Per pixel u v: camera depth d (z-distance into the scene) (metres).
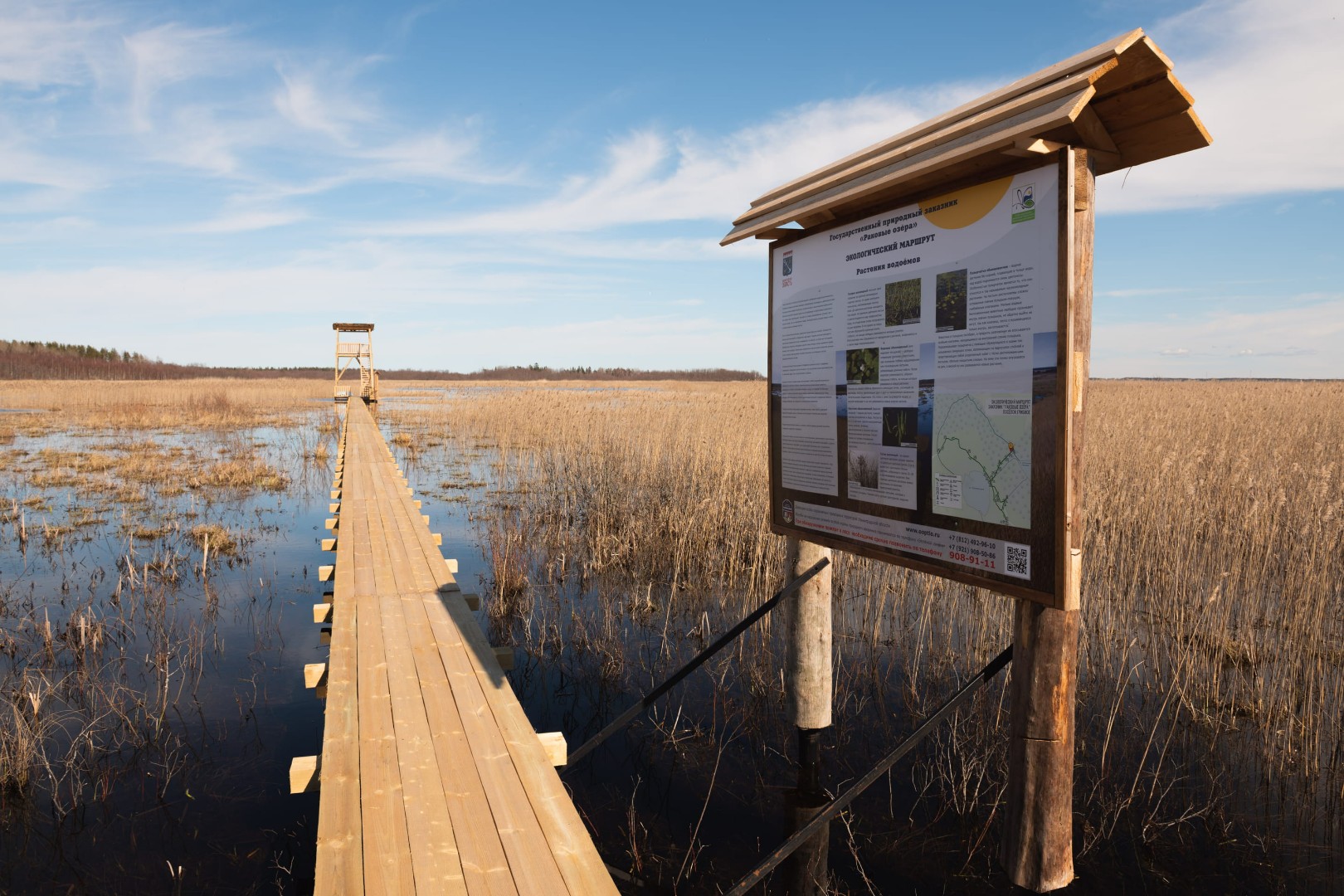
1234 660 5.98
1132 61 2.21
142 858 3.79
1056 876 2.77
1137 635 6.50
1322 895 3.46
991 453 2.65
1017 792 2.82
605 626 6.93
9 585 8.40
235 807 4.25
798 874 3.65
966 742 4.81
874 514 3.29
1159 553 7.91
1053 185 2.39
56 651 6.49
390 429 25.31
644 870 3.71
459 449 19.52
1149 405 18.45
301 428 26.72
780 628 6.83
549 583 8.61
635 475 12.71
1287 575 6.91
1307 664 5.64
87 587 8.41
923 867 3.72
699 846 3.90
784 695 5.52
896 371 3.12
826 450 3.60
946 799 4.27
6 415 28.64
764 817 4.16
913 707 5.34
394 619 5.25
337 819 2.93
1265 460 11.00
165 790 4.41
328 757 3.38
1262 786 4.34
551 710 5.51
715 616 7.43
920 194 2.95
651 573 8.83
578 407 22.34
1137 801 4.20
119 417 27.34
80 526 11.35
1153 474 9.66
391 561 6.86
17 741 4.51
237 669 6.21
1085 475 10.45
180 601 8.01
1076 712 5.24
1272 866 3.66
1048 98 2.31
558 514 11.81
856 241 3.32
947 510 2.87
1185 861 3.69
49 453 18.41
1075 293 2.40
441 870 2.61
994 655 6.09
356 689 4.10
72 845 3.88
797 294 3.78
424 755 3.40
